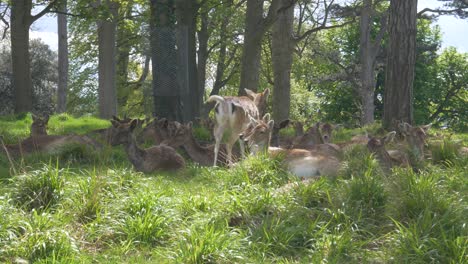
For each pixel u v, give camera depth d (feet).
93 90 152.87
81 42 148.46
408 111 57.26
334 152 34.09
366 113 137.18
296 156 30.68
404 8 56.90
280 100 92.84
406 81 57.11
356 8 126.72
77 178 25.68
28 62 77.77
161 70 66.90
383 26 135.23
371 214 22.67
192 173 34.94
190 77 75.56
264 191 23.85
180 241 19.44
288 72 93.15
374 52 136.36
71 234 20.65
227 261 18.56
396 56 57.21
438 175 28.04
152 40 67.15
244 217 22.15
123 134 36.22
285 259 19.06
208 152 44.27
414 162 34.76
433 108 194.59
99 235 20.80
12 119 67.87
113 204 22.82
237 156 43.86
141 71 161.07
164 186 27.40
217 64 149.28
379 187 23.40
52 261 17.57
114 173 26.32
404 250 18.88
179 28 67.51
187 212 23.18
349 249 19.81
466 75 182.09
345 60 179.42
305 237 20.53
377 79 177.99
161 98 66.95
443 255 18.17
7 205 21.34
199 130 58.75
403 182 23.77
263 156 29.71
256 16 83.87
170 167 37.65
